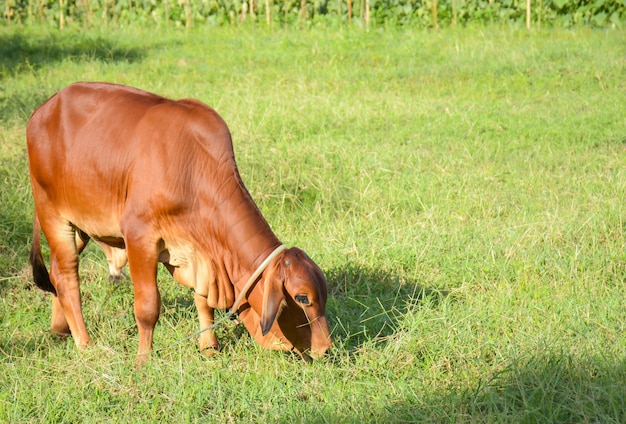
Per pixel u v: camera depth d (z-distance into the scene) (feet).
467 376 16.31
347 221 25.59
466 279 21.21
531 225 23.56
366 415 14.99
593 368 16.02
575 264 21.36
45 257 24.21
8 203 26.21
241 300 16.14
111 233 17.67
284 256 15.24
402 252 22.44
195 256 16.74
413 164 30.71
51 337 19.39
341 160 30.50
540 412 14.84
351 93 42.14
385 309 19.71
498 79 43.78
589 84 41.75
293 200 26.53
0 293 21.84
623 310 18.86
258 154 30.42
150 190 16.26
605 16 54.75
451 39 53.72
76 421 15.52
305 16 61.93
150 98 17.44
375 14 59.36
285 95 40.93
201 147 16.29
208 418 15.39
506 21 56.95
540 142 32.99
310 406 15.48
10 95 41.16
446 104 39.55
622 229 23.65
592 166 29.73
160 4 66.54
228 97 40.29
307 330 15.55
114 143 16.88
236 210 16.05
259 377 16.71
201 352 17.94
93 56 52.19
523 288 20.27
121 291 21.34
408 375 16.71
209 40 58.70
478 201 26.58
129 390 16.11
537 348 16.83
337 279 21.49
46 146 17.97
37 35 60.95
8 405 15.74
